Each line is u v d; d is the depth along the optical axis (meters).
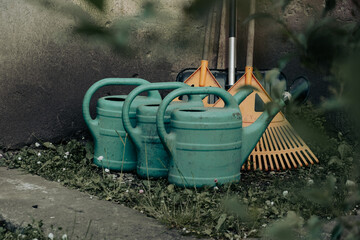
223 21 4.31
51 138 3.86
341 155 3.48
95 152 3.37
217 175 2.81
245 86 0.77
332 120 4.02
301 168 3.49
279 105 0.80
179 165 2.83
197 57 4.22
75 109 3.92
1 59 3.59
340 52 0.63
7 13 3.55
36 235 2.10
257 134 3.00
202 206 2.53
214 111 2.80
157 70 4.12
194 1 0.56
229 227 2.23
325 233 2.12
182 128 2.78
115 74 3.99
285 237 0.84
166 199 2.68
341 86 0.61
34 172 3.26
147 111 3.01
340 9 3.53
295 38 0.66
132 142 3.08
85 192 2.84
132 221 2.34
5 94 3.65
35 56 3.69
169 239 2.11
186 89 2.80
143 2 0.57
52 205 2.54
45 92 3.77
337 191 2.63
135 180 3.11
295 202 2.57
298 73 4.20
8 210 2.43
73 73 3.84
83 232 2.16
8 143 3.72
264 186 3.07
